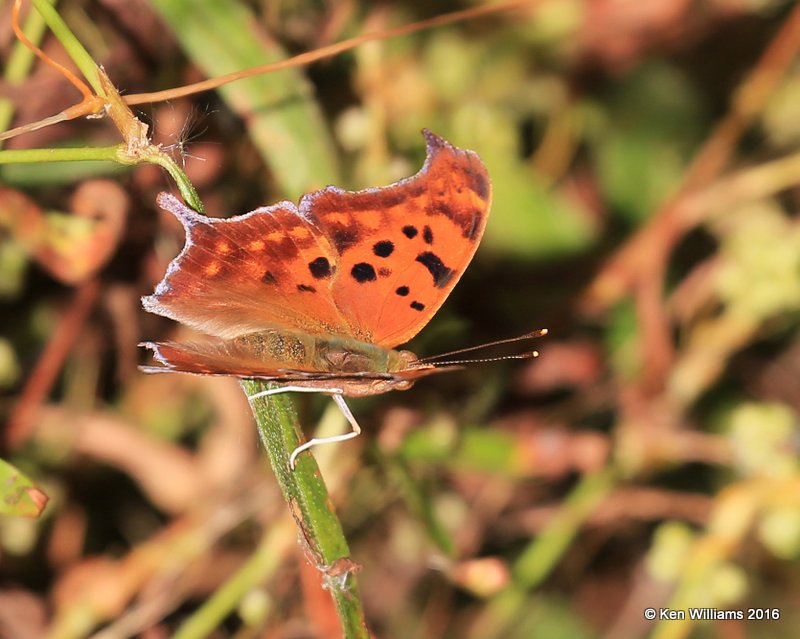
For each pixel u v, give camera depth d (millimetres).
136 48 733
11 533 753
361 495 762
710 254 793
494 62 782
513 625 781
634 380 778
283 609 746
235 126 744
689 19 792
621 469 766
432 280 706
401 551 776
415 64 771
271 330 705
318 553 684
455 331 759
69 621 747
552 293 780
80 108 693
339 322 709
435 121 774
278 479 687
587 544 783
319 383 700
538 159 794
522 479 771
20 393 762
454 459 750
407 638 779
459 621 782
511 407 780
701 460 780
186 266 699
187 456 765
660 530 765
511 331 780
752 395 791
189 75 736
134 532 770
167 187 739
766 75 788
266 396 689
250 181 749
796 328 793
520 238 776
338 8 757
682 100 801
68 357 762
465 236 702
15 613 753
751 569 786
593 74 792
